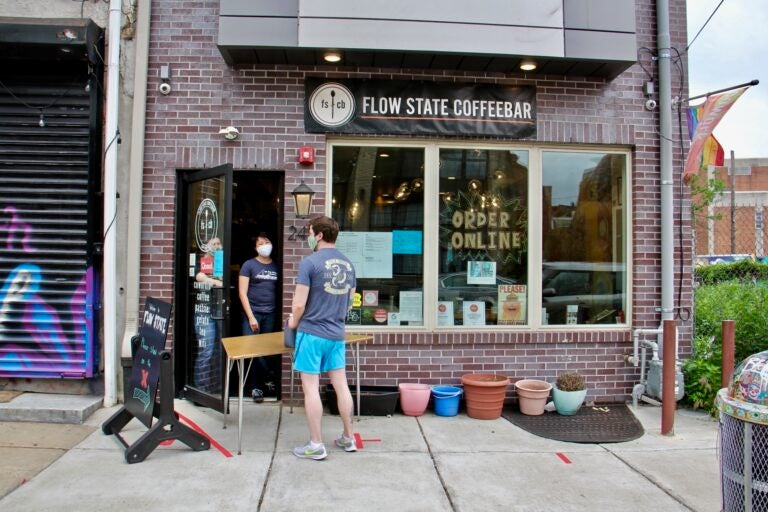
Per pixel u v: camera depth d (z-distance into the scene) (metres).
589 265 6.62
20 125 5.87
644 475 4.50
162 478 4.26
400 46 5.73
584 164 6.62
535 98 6.40
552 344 6.36
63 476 4.26
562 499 4.07
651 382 6.23
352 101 6.20
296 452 4.70
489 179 6.50
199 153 6.09
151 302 4.94
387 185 6.38
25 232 5.80
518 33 5.84
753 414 2.94
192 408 5.94
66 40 5.63
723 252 26.34
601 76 6.46
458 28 5.78
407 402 5.86
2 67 5.87
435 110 6.27
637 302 6.49
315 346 4.61
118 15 5.98
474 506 3.94
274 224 6.79
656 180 6.54
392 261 6.37
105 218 5.88
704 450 5.04
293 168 6.15
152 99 6.09
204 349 5.92
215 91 6.12
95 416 5.59
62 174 5.86
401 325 6.35
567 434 5.40
